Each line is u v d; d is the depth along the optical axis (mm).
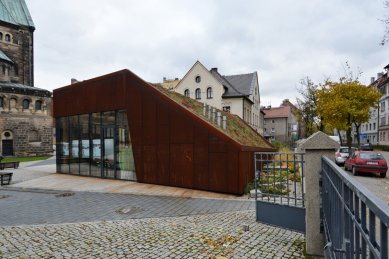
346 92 30906
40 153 39344
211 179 10258
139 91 12562
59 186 12195
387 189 11273
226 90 39125
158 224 6332
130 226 6238
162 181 11719
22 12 47156
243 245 4875
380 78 54000
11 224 6695
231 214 7023
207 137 10391
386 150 40375
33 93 38844
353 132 65688
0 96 35750
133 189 10945
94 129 14828
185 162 11008
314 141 4336
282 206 5648
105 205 8445
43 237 5648
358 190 1708
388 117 47438
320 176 4320
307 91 37031
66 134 16688
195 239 5250
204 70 37875
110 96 13828
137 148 12586
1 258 4633
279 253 4496
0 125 35750
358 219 1864
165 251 4734
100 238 5488
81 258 4562
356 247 1881
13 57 44719
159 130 11828
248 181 10359
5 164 18625
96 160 14711
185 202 8586
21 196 10312
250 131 20109
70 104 16203
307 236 4402
